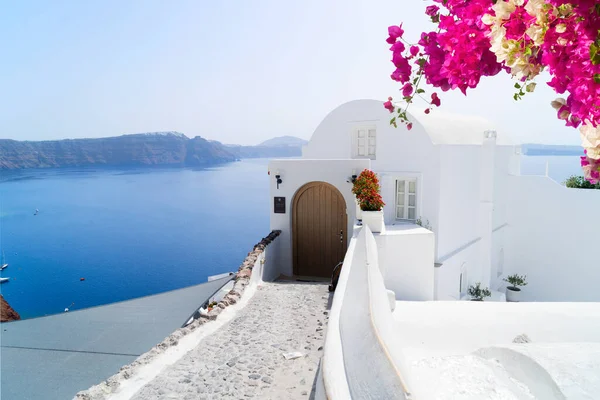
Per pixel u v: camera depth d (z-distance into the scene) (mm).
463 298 12727
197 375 4656
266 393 4242
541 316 5449
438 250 11328
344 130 13820
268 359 5117
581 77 1210
